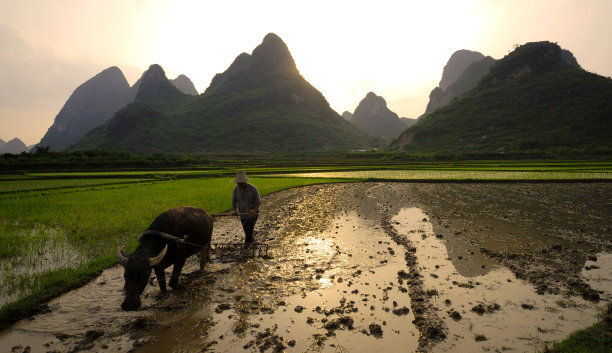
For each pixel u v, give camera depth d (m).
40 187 21.33
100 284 5.74
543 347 3.80
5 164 40.78
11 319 4.47
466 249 7.88
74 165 45.75
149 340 4.03
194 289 5.55
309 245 8.27
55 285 5.52
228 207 13.23
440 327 4.27
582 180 23.84
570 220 11.25
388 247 8.09
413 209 13.62
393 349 3.83
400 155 79.31
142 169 44.78
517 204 14.75
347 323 4.40
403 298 5.21
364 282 5.88
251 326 4.39
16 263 6.76
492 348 3.82
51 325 4.39
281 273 6.30
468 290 5.47
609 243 8.32
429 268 6.57
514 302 5.00
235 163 58.84
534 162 48.16
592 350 3.58
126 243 8.08
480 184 23.92
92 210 12.43
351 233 9.55
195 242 5.68
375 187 22.34
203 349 3.87
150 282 5.79
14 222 10.43
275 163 57.69
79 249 7.69
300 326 4.38
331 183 25.20
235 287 5.64
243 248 7.57
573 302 4.97
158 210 12.41
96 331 4.14
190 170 42.84
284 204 15.05
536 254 7.44
